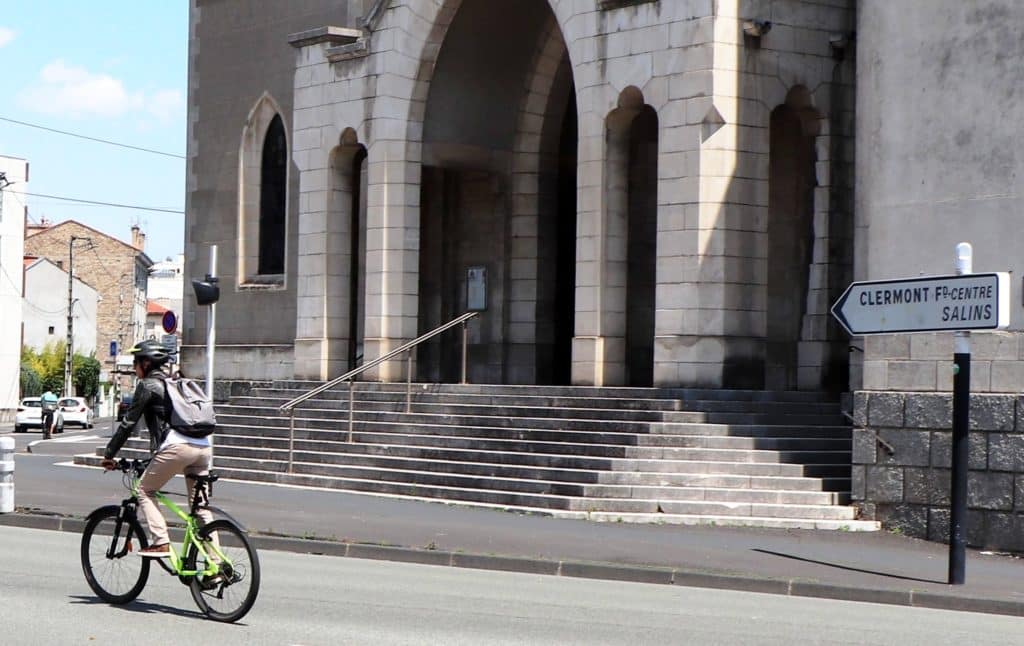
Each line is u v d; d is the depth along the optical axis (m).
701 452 38.50
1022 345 33.19
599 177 45.91
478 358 57.38
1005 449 33.31
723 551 30.70
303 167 56.62
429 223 58.31
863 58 39.69
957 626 23.20
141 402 21.61
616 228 46.09
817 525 35.50
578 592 25.75
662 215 43.69
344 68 55.16
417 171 53.53
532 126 56.25
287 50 65.44
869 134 36.62
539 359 56.38
